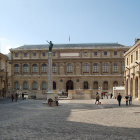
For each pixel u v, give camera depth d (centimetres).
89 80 8462
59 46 8988
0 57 5925
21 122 1778
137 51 4916
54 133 1333
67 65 8581
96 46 8781
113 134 1298
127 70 6006
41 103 4178
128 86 5794
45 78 8619
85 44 9075
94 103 4191
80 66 8512
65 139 1175
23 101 4784
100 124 1662
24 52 8744
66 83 8656
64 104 3962
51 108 3178
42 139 1177
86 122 1769
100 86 8425
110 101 4669
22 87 8669
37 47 9050
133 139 1175
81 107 3347
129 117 2053
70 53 8562
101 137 1219
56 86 8538
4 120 1909
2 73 6094
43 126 1580
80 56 8519
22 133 1334
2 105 3659
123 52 8400
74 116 2183
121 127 1530
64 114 2384
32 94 6262
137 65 4806
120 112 2477
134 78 5122
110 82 8400
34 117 2130
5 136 1251
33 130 1429
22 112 2623
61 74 8550
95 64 8525
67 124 1670
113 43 9075
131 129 1455
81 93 5966
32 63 8712
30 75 8669
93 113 2412
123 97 5912
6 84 6512
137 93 5053
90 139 1173
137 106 3300
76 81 8494
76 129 1459
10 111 2731
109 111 2594
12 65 8744
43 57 8675
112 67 8456
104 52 8488
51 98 3728
